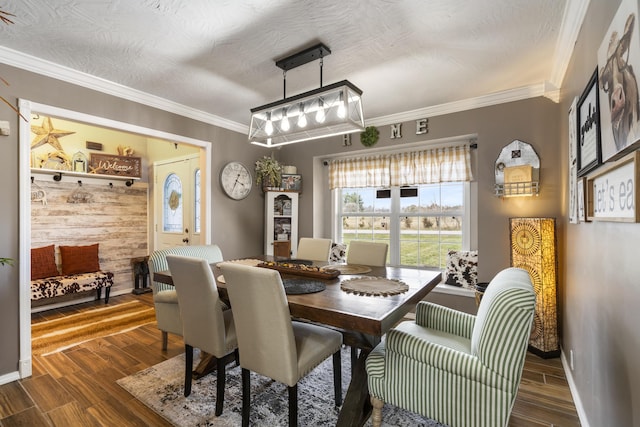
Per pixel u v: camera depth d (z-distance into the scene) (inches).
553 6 71.1
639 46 36.9
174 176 194.7
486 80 110.7
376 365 65.2
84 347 112.3
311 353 69.1
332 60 96.5
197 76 107.9
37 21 76.4
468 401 55.2
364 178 167.0
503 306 52.2
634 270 42.7
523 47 88.4
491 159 124.8
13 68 92.0
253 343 66.6
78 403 78.7
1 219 89.2
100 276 161.6
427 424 71.1
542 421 71.9
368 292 73.7
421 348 59.3
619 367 48.6
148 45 88.0
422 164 150.7
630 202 41.4
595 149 57.5
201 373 90.7
